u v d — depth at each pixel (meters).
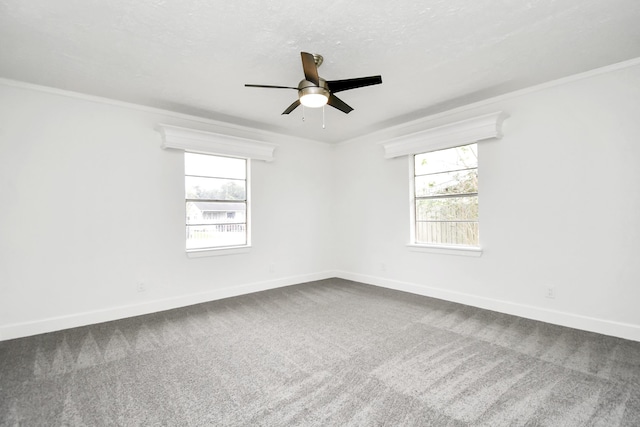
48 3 1.84
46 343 2.76
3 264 2.87
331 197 5.56
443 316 3.38
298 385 2.06
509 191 3.41
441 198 4.11
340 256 5.48
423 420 1.70
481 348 2.58
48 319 3.05
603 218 2.83
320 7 1.91
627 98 2.69
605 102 2.80
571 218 3.00
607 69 2.77
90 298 3.29
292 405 1.85
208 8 1.91
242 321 3.30
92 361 2.42
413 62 2.66
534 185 3.23
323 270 5.43
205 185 4.19
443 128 3.74
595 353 2.45
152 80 2.95
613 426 1.63
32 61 2.57
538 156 3.20
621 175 2.73
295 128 4.61
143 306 3.59
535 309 3.24
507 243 3.43
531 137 3.24
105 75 2.84
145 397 1.94
